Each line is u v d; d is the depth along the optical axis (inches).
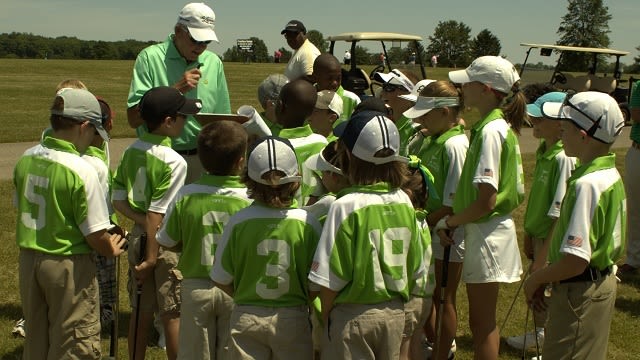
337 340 119.0
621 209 124.0
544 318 193.6
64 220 136.4
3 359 184.4
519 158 148.3
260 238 121.0
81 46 3570.4
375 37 609.0
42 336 141.3
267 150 120.4
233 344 122.3
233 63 2635.3
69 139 139.3
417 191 134.1
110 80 1343.5
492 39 2906.0
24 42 3565.5
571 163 168.7
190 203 137.9
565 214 123.6
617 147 623.8
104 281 196.4
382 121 119.3
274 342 121.0
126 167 159.6
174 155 159.6
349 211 117.3
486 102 151.0
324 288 117.5
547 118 168.2
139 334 167.2
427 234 135.2
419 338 140.8
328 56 221.8
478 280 149.2
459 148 161.0
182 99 160.4
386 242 118.0
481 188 142.9
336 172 129.5
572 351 127.0
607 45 2432.3
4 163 470.6
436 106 162.4
